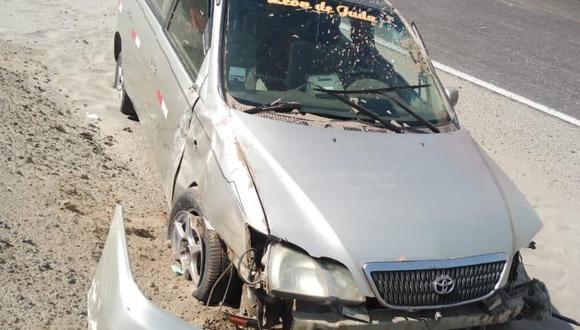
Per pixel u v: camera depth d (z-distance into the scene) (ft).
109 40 33.09
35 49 30.66
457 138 16.49
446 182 14.49
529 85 35.91
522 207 15.02
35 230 16.17
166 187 17.37
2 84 24.36
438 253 12.84
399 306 12.52
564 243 21.56
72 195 18.49
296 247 12.54
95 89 27.20
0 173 18.06
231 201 13.42
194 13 18.11
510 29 45.42
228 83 15.69
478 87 34.68
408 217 13.21
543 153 28.14
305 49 16.87
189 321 13.99
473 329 14.21
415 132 15.97
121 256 11.98
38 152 20.22
